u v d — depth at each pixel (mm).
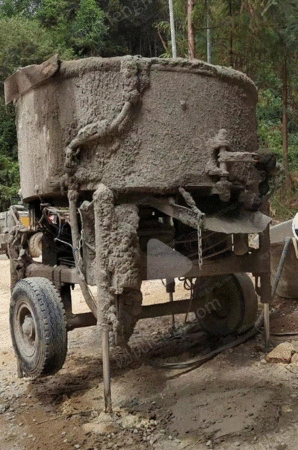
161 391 4047
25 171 4441
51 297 3887
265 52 9109
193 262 4246
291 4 7973
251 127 4316
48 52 18281
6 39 18953
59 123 3922
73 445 3322
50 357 3789
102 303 3600
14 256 4859
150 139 3730
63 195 4059
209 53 8852
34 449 3322
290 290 6023
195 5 9016
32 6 21562
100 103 3719
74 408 3895
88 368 4781
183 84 3820
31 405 4043
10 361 5277
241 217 4219
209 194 4051
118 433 3426
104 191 3619
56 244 4922
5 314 7934
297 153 11766
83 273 3900
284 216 8891
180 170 3789
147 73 3717
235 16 8695
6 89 4531
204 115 3898
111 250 3609
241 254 4488
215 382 4105
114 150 3697
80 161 3820
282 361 4355
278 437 3199
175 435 3359
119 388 4148
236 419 3457
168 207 3896
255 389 3887
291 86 11586
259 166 4340
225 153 3859
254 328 5102
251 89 4320
